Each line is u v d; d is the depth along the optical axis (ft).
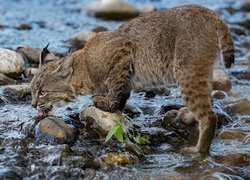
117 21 90.53
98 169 41.88
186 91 45.47
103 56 48.62
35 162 41.70
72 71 49.32
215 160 44.37
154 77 48.03
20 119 48.21
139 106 53.16
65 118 48.26
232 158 44.32
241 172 42.57
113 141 45.06
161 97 56.34
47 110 48.75
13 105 51.47
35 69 59.52
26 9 95.30
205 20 45.88
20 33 77.61
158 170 42.32
